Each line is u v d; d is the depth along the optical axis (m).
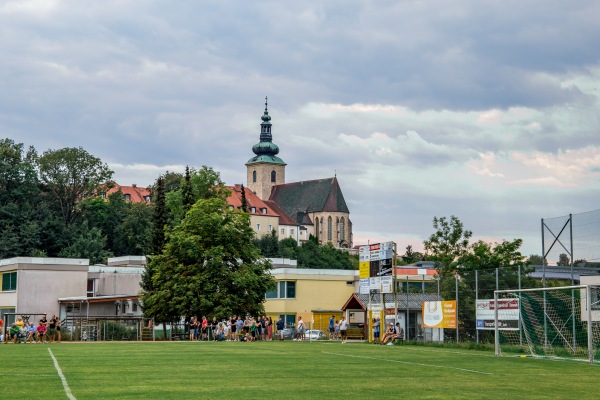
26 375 27.55
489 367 34.00
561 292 45.84
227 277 78.25
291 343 61.69
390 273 60.91
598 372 31.66
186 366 32.78
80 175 174.25
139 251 168.62
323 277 99.12
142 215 169.25
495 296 45.59
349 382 26.47
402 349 50.66
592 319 43.97
